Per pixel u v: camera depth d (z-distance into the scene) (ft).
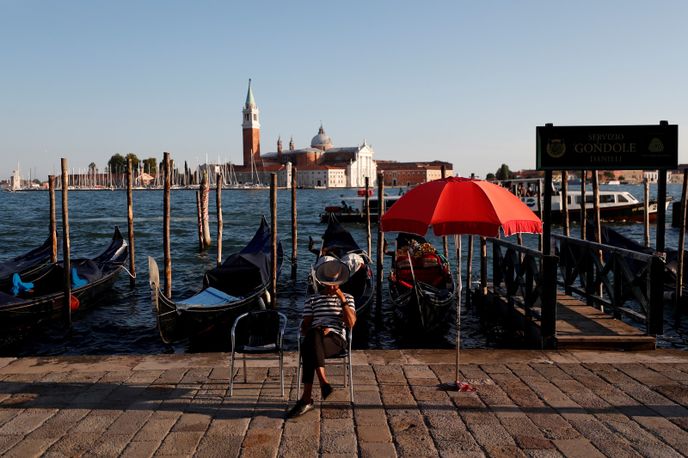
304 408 18.47
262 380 22.04
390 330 45.73
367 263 63.41
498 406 19.24
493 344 40.27
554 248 44.14
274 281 50.98
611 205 133.18
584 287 38.78
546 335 27.55
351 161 640.58
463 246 103.30
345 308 19.94
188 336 41.65
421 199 20.83
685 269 50.03
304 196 438.81
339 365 23.81
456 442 16.53
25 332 44.52
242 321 23.09
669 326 43.65
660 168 26.94
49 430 17.47
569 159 27.09
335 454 15.80
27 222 172.55
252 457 15.65
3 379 22.12
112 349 41.52
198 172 588.91
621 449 16.03
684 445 16.26
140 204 293.23
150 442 16.61
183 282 69.10
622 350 27.53
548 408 19.06
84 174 640.99
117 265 61.26
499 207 19.92
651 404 19.35
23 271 56.18
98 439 16.81
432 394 20.38
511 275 39.45
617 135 26.89
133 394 20.49
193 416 18.49
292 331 44.98
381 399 19.93
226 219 188.85
